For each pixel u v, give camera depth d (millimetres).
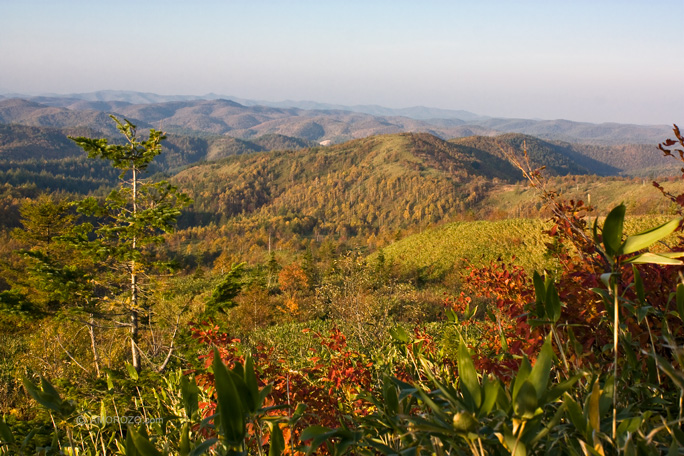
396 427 847
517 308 2012
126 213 8453
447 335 2537
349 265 11641
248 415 878
